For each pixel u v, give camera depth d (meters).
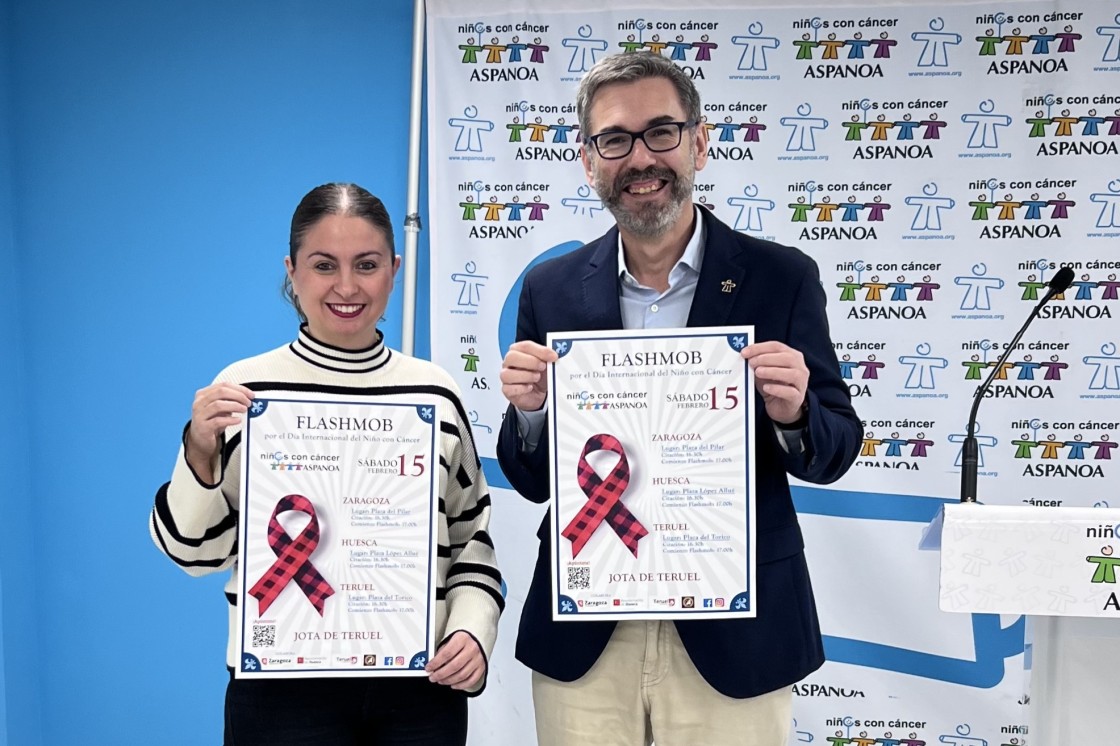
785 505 1.53
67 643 2.55
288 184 2.50
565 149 2.39
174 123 2.50
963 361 2.34
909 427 2.36
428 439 1.45
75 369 2.54
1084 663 1.31
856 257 2.36
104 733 2.56
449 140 2.40
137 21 2.50
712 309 1.52
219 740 2.55
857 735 2.37
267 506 1.41
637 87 1.46
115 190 2.52
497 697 2.40
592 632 1.52
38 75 2.51
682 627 1.48
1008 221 2.33
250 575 1.40
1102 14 2.29
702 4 2.36
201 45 2.49
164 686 2.55
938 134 2.33
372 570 1.42
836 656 2.38
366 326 1.48
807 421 1.41
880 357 2.37
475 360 2.42
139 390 2.53
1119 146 2.30
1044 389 2.32
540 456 1.58
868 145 2.35
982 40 2.32
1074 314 2.31
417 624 1.42
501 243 2.41
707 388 1.42
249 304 2.51
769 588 1.48
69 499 2.55
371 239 1.43
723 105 2.37
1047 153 2.31
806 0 2.34
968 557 1.24
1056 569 1.22
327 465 1.42
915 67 2.33
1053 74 2.31
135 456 2.54
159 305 2.52
